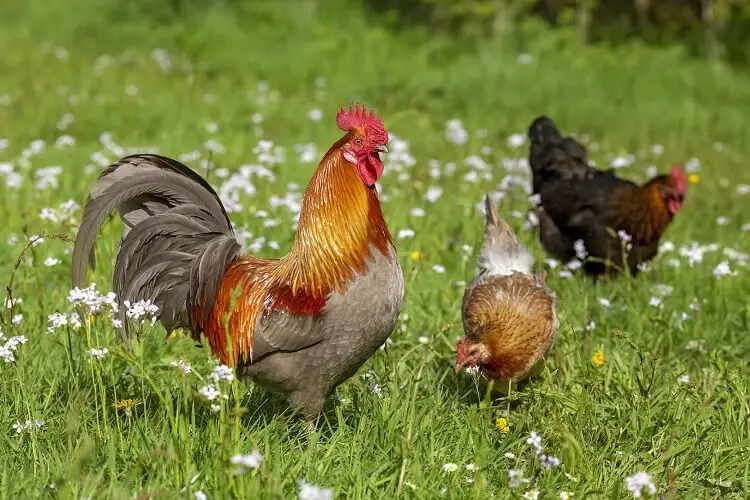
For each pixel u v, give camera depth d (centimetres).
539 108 673
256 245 375
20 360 315
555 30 838
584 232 409
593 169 429
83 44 828
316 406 309
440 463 301
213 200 319
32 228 400
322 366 304
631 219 404
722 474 307
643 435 314
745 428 318
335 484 294
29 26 881
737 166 550
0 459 294
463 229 415
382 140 305
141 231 314
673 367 345
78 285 304
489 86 703
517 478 287
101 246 377
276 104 643
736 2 834
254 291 308
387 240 306
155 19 891
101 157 460
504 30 848
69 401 309
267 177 439
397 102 655
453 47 825
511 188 445
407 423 309
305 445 307
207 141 522
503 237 349
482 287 338
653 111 677
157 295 316
